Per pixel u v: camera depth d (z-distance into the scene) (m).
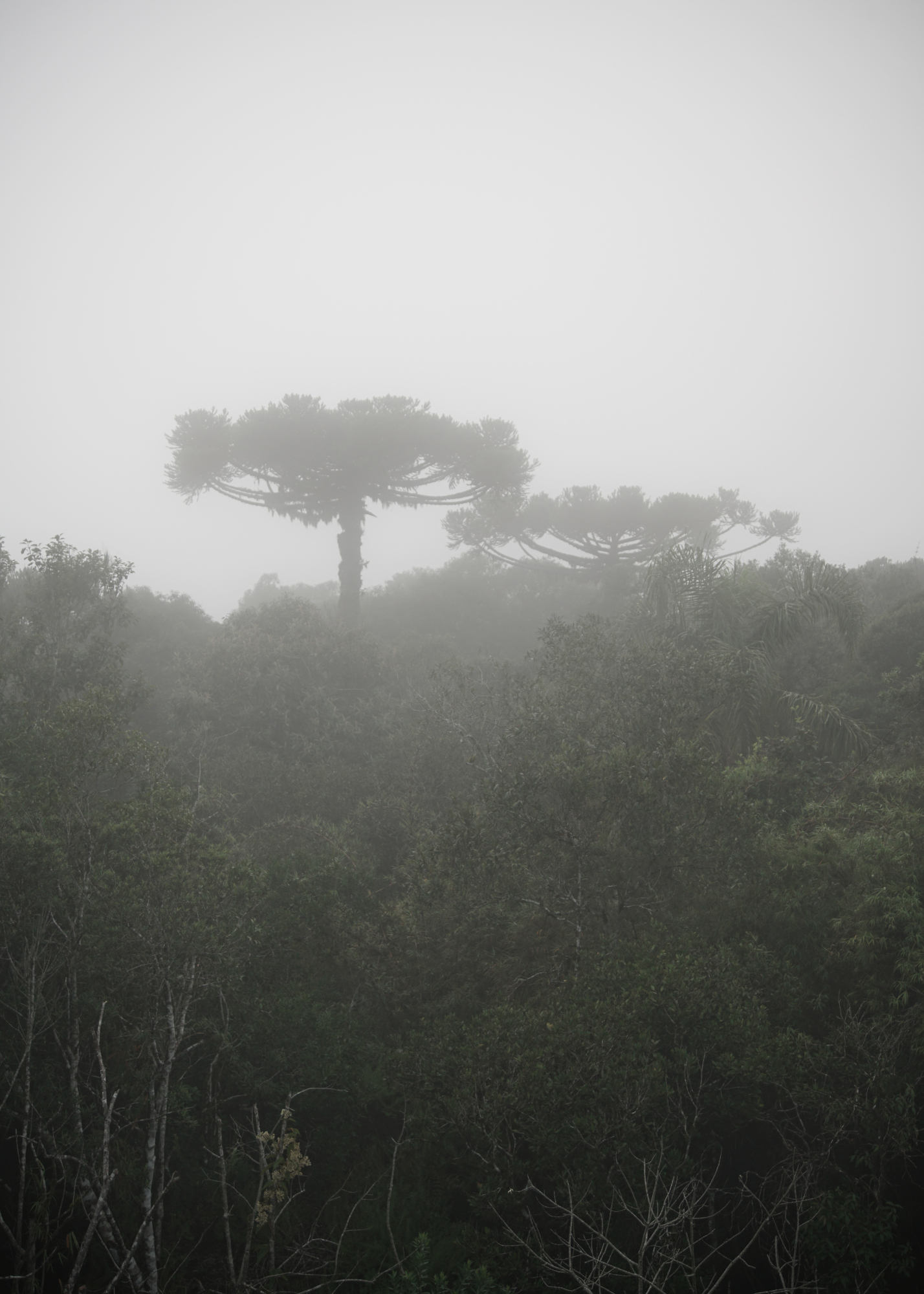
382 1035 11.31
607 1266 7.43
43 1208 7.89
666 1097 8.61
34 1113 8.47
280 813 17.08
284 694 20.84
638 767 11.27
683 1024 8.90
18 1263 7.28
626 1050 8.61
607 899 11.42
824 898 10.30
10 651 17.03
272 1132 8.68
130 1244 8.67
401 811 15.66
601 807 11.37
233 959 9.62
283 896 11.81
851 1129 8.20
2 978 9.99
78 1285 8.32
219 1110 9.95
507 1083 8.46
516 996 11.13
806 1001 9.68
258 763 18.19
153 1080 8.47
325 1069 9.77
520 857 11.16
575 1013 9.03
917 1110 8.34
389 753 19.00
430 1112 9.05
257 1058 10.00
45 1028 9.19
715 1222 8.69
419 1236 7.96
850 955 9.51
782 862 10.84
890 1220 7.67
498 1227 8.73
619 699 13.98
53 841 9.76
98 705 12.49
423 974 11.58
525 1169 8.48
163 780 11.98
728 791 11.11
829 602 16.50
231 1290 7.68
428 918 11.63
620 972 9.61
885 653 19.61
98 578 18.59
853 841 10.77
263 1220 7.84
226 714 20.56
